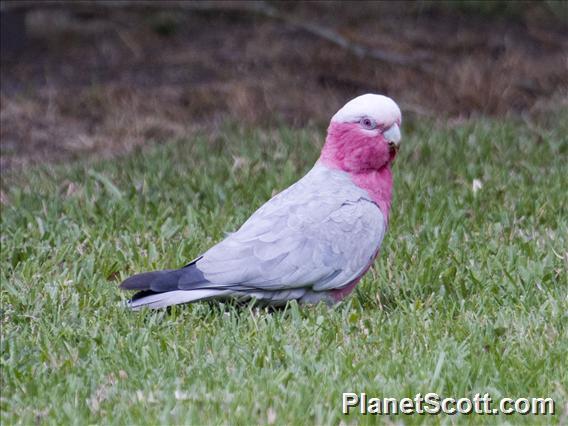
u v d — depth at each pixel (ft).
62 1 71.10
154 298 29.04
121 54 71.26
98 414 25.04
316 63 68.59
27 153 54.90
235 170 46.52
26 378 26.78
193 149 51.72
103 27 75.82
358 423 24.68
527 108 60.34
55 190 45.16
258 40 73.67
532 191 42.14
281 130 54.49
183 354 28.09
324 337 28.86
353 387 25.84
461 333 29.32
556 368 27.04
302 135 53.36
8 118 59.47
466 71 64.08
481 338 28.73
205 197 43.42
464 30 75.82
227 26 76.69
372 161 31.45
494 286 32.83
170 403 25.14
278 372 26.71
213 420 24.53
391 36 74.02
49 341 28.81
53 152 55.01
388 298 32.71
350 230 30.58
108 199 43.11
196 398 25.35
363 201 31.14
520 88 63.21
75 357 27.91
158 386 26.12
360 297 32.81
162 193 43.93
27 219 40.83
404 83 65.26
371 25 76.64
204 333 29.07
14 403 25.62
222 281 29.35
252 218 30.63
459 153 48.16
